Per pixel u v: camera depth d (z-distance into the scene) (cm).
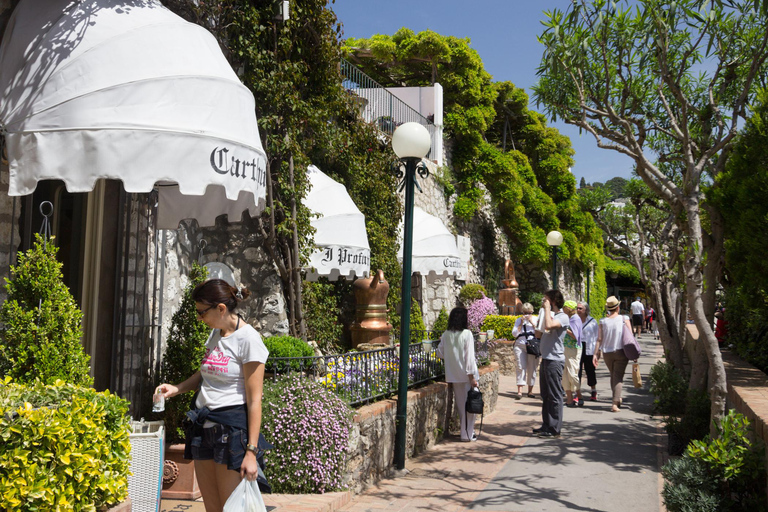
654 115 856
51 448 284
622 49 698
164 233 659
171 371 545
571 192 2689
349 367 675
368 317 1061
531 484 619
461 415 840
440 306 1747
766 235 589
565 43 693
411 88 1939
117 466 323
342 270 921
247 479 317
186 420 333
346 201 969
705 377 778
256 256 871
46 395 311
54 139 425
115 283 599
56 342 377
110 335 596
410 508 542
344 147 1109
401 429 682
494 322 1680
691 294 578
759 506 436
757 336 827
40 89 438
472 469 685
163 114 448
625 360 1032
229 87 496
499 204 2194
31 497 268
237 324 339
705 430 712
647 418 973
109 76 443
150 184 433
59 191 563
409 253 719
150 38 474
